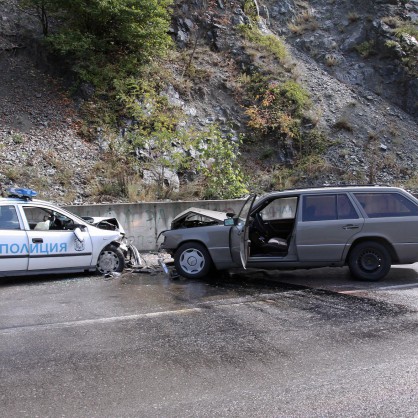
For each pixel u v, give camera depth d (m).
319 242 8.76
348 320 6.44
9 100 16.28
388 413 3.95
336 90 21.31
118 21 17.77
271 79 20.23
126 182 14.39
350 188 8.99
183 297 7.84
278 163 18.09
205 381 4.63
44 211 10.13
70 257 9.27
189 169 15.90
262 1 25.58
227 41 21.58
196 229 9.28
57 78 17.38
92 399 4.30
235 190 15.09
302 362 5.04
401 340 5.62
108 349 5.50
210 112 18.69
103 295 8.02
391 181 17.44
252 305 7.28
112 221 11.13
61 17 18.14
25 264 8.90
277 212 13.04
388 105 21.42
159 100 17.50
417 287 8.25
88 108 16.52
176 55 20.17
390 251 8.77
